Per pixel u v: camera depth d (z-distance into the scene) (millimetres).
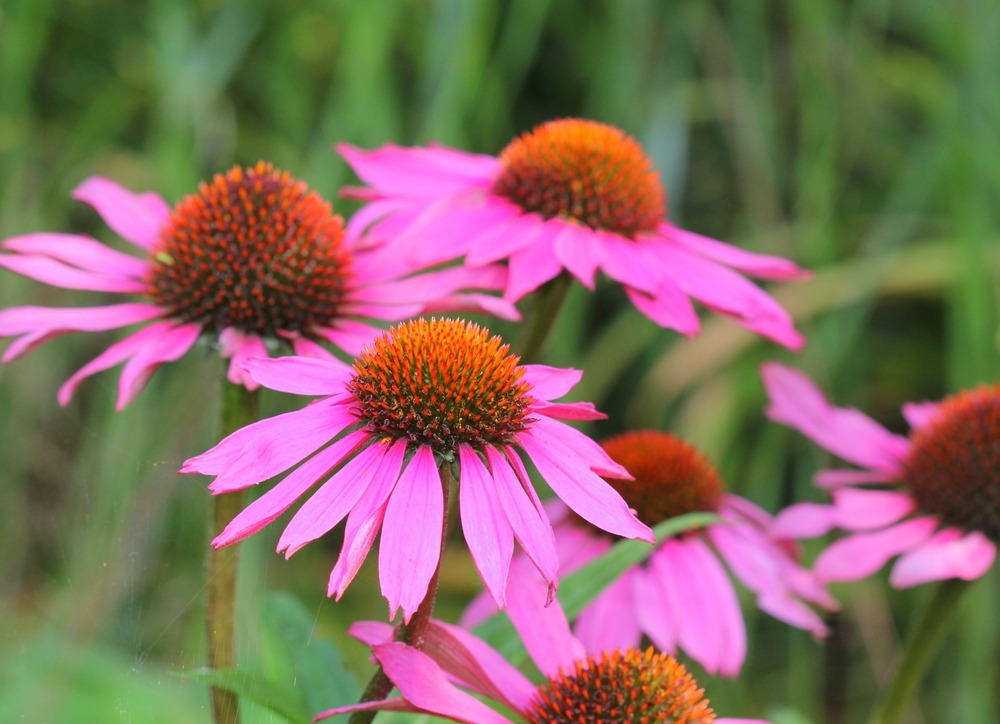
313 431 560
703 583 673
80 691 760
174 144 1052
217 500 605
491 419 562
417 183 681
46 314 624
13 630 831
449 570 1090
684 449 694
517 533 551
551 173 665
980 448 684
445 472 561
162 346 621
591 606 666
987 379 1071
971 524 684
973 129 1108
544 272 641
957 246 1112
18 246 640
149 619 637
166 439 904
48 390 1028
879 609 1098
